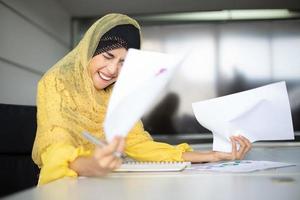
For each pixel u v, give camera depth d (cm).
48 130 90
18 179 133
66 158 70
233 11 289
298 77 274
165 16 290
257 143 204
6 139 133
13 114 138
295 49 277
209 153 100
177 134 275
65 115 96
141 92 54
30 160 137
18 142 137
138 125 116
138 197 46
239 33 282
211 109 92
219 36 283
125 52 107
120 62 107
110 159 56
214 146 99
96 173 63
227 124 92
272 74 277
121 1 283
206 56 283
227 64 280
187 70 280
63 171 69
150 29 291
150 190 51
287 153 133
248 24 281
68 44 294
